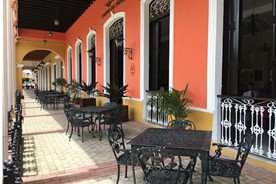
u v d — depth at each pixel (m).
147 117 7.18
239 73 4.80
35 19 13.69
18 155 3.23
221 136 4.65
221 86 4.71
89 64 12.20
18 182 1.78
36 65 33.12
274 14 4.27
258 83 6.36
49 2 10.80
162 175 2.50
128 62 8.02
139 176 3.55
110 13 9.16
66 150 4.88
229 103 4.41
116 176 3.57
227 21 4.74
